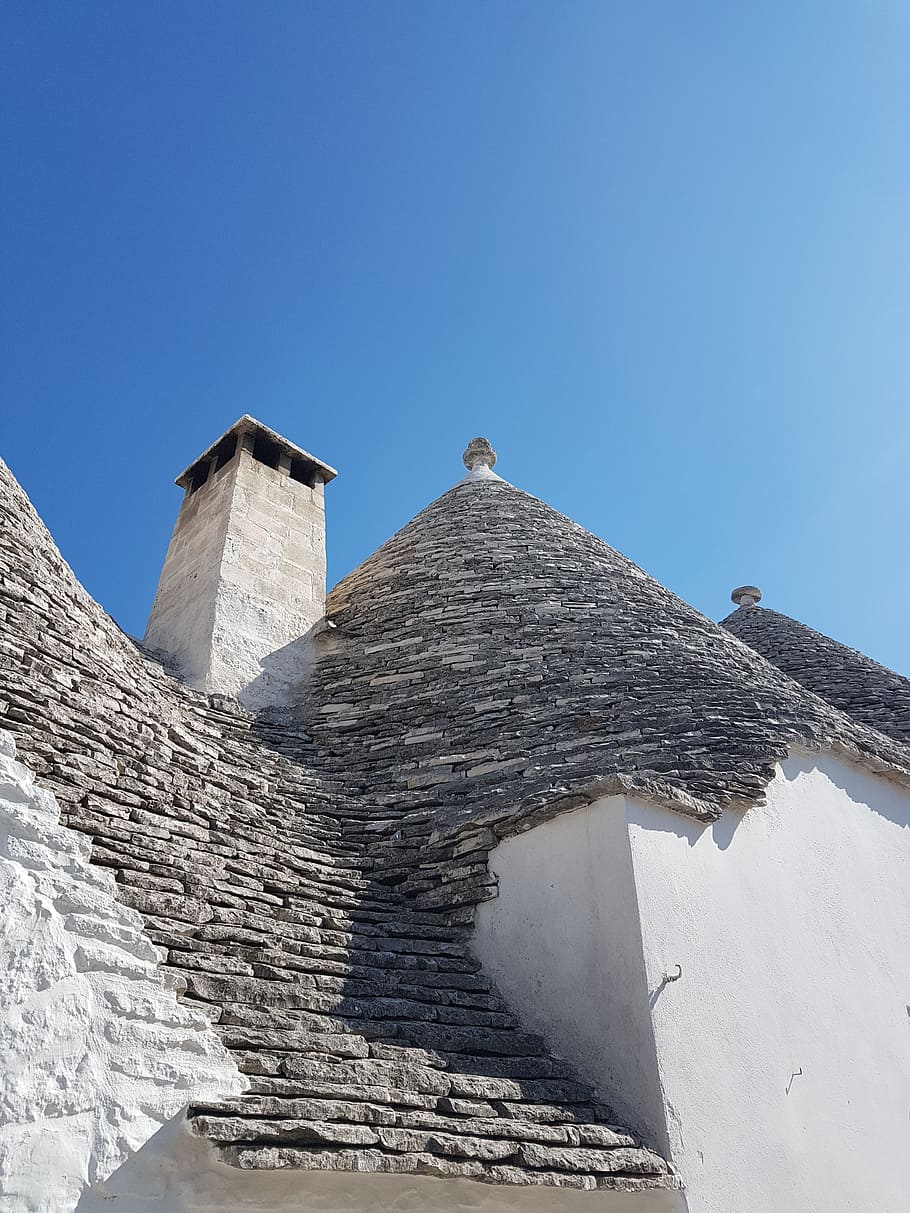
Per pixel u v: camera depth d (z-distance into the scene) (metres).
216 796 6.21
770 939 6.01
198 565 10.40
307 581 10.74
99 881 4.22
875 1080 6.04
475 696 8.49
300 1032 4.19
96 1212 3.25
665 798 5.81
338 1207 3.71
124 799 5.17
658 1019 4.95
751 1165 4.92
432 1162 3.73
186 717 7.59
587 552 11.34
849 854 7.15
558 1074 4.95
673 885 5.57
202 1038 3.82
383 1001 4.85
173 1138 3.49
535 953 5.63
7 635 5.85
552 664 8.72
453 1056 4.64
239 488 10.75
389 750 8.14
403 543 11.94
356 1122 3.71
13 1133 3.24
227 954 4.54
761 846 6.44
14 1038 3.42
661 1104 4.69
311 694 9.43
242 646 9.41
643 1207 4.51
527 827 6.13
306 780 7.53
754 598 16.36
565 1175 4.10
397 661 9.46
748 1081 5.23
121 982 3.83
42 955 3.69
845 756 7.79
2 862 3.89
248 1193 3.55
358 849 6.70
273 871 5.70
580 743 7.38
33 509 7.58
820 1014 5.99
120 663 7.32
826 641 14.20
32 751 4.89
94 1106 3.42
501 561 10.87
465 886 6.14
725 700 7.88
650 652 8.87
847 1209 5.28
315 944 5.12
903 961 6.94
